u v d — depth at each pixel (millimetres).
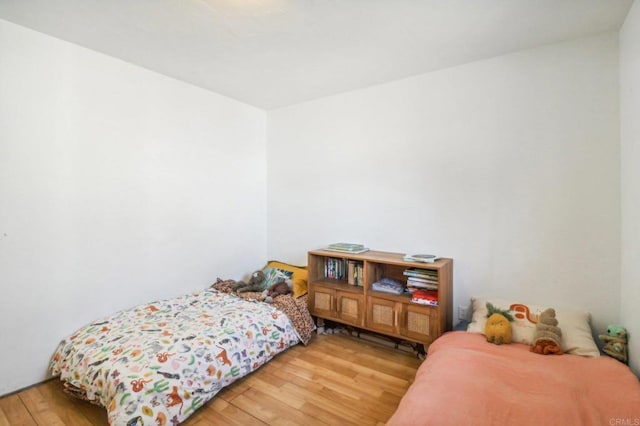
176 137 2930
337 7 1805
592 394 1466
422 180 2768
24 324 2074
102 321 2363
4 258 1990
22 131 2043
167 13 1876
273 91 3195
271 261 3775
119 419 1576
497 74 2420
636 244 1741
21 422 1768
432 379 1596
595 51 2094
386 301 2531
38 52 2098
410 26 2004
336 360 2451
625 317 1913
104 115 2434
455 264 2613
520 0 1730
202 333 2172
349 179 3197
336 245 3037
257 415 1828
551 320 1988
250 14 1879
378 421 1759
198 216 3139
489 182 2469
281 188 3756
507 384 1549
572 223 2180
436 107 2684
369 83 2963
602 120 2078
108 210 2475
